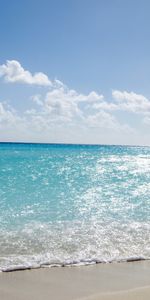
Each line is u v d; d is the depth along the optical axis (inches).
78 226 590.6
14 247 450.9
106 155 4451.3
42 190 1031.0
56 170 1777.8
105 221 640.4
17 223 597.3
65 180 1341.0
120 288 324.2
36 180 1288.1
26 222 607.8
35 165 2055.9
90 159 3157.0
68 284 333.1
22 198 869.2
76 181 1325.0
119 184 1283.2
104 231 559.8
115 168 2121.1
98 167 2144.4
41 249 446.3
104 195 986.1
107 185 1237.1
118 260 417.4
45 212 705.0
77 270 377.1
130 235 537.3
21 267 376.8
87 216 681.6
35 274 359.6
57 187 1119.0
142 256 431.2
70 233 538.9
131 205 829.2
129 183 1330.0
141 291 316.2
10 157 2790.4
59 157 3235.7
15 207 746.2
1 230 542.6
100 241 496.7
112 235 534.6
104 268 386.9
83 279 348.8
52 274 361.1
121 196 976.9
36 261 399.9
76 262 404.2
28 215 668.7
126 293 310.5
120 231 562.3
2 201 814.5
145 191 1102.4
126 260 418.9
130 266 397.1
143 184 1307.8
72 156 3599.9
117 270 380.8
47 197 901.8
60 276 355.6
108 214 709.9
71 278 350.6
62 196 931.3
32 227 571.2
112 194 1011.3
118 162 2817.4
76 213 708.0
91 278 352.2
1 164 2014.0
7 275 353.4
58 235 523.2
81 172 1740.9
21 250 438.9
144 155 4977.9
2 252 426.9
